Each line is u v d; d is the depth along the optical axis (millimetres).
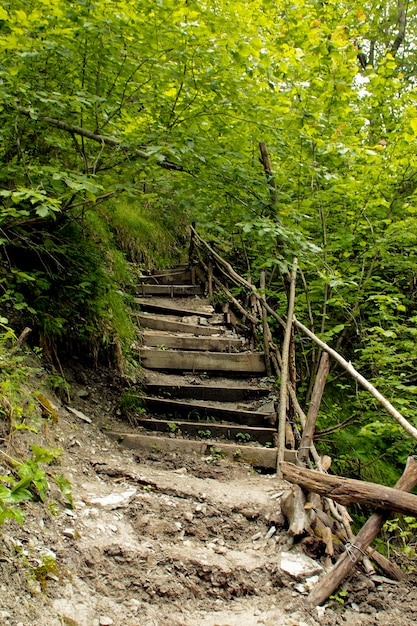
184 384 4785
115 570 2240
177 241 8836
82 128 3639
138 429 4031
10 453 2492
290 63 3969
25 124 3574
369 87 5047
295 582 2365
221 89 3498
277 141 4387
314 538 2598
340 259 5633
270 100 3992
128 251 7402
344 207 5234
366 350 4586
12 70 2957
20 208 3787
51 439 3055
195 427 4098
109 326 4578
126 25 3070
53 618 1842
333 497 2547
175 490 3008
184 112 3678
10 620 1697
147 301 6625
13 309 3686
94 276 4566
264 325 5312
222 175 4000
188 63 3391
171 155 3609
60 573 2064
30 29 3055
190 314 6375
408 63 9508
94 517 2545
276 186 4578
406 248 5285
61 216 4145
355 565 2393
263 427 4273
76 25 3115
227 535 2727
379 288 5848
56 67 3498
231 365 5098
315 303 5957
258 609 2213
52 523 2326
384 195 5414
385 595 2363
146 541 2504
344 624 2162
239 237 5641
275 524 2797
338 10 5297
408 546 3145
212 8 3441
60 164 3822
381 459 5637
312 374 5379
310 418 3605
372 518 2477
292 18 4348
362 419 4891
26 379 3256
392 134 4734
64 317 4086
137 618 2035
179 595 2211
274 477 3537
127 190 3691
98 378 4258
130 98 3732
